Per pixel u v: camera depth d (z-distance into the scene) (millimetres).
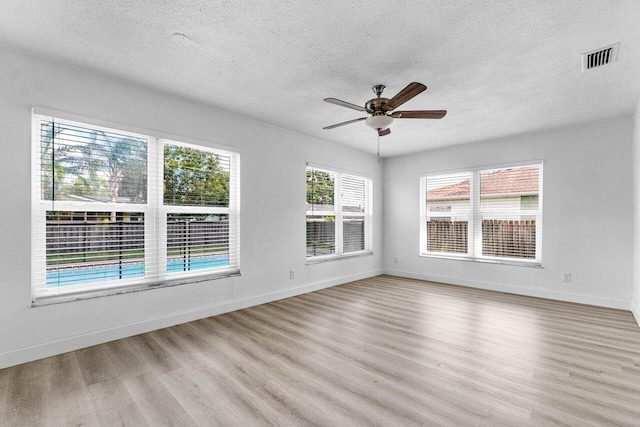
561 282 4227
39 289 2553
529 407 1846
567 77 2770
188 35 2195
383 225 6199
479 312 3691
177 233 3371
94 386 2082
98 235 2848
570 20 1987
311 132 4543
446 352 2600
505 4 1845
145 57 2496
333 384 2111
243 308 3861
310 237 4844
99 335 2771
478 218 5051
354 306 3963
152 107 3113
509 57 2445
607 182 3900
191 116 3400
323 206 5082
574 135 4125
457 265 5219
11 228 2375
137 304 3012
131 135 3039
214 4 1867
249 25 2076
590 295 4008
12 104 2379
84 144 2766
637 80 2818
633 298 3697
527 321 3361
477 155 5000
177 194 3379
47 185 2590
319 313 3676
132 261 3053
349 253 5578
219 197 3732
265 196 4129
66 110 2611
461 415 1773
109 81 2846
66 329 2605
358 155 5652
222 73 2766
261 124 4082
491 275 4848
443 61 2518
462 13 1930
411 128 4266
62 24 2070
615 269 3854
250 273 3947
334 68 2660
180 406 1869
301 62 2564
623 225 3799
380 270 6137
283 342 2818
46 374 2234
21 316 2408
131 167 3043
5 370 2287
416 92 2402
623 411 1803
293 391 2027
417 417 1758
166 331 3082
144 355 2549
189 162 3479
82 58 2508
